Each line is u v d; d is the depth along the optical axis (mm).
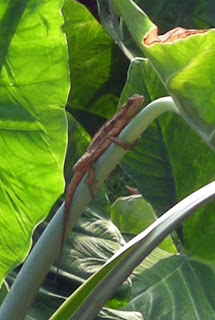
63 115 749
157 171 977
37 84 743
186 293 966
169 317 951
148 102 959
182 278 976
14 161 761
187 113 734
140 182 973
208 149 969
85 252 930
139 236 688
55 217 757
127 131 747
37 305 897
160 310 954
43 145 755
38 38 733
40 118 749
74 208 755
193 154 974
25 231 779
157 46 707
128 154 979
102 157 749
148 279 971
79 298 702
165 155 977
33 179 765
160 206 973
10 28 732
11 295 751
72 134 971
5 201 775
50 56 738
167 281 972
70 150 966
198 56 705
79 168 751
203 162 973
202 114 730
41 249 754
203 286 970
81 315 704
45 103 747
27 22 731
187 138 974
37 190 770
